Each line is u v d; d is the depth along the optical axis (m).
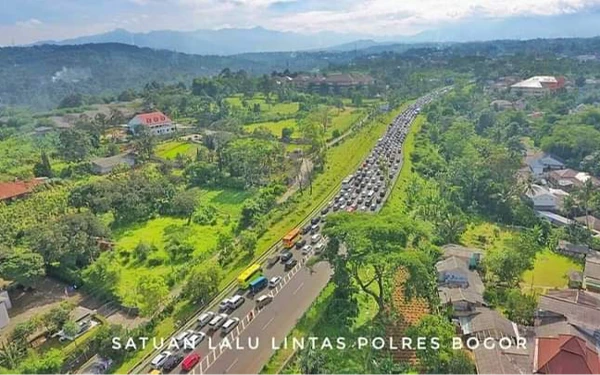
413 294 66.56
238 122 198.50
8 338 66.38
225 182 131.12
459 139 161.25
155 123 198.75
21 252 81.62
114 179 120.94
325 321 69.81
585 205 112.50
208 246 94.25
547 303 71.88
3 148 180.75
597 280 81.75
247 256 89.25
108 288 79.94
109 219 108.38
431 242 91.25
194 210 110.62
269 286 79.62
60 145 170.62
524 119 187.62
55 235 84.31
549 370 57.75
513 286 81.44
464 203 118.44
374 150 161.75
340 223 71.00
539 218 109.81
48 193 122.81
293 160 147.88
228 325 68.81
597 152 143.00
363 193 121.50
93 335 66.62
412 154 152.50
